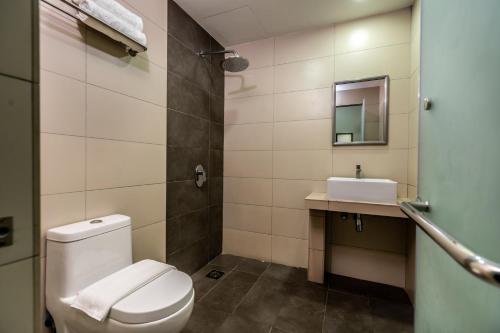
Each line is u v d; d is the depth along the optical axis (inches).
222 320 56.6
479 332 18.0
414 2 66.4
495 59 16.6
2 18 15.1
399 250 72.5
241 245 93.7
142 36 52.5
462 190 21.3
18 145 15.7
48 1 40.2
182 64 72.8
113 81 52.2
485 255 17.5
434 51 28.3
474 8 19.4
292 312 59.7
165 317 36.2
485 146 17.8
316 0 67.2
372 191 63.8
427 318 29.3
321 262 73.8
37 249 16.7
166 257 68.2
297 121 84.2
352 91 76.4
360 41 75.5
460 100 21.9
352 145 76.5
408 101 70.3
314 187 82.2
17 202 15.7
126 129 55.5
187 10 72.4
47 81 40.8
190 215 77.9
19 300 16.0
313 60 81.6
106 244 45.8
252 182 91.6
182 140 73.6
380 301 64.6
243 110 92.4
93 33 47.8
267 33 84.7
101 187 50.1
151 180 62.7
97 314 35.3
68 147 44.1
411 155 67.6
